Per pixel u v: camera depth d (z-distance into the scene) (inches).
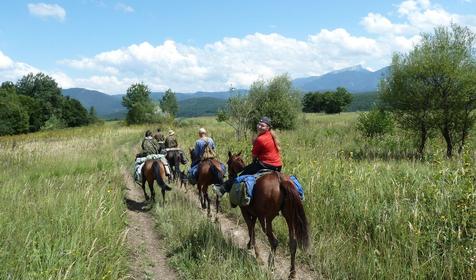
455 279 242.5
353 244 308.3
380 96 874.8
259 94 1441.9
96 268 263.4
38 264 251.9
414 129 838.5
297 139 1071.6
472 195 292.5
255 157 311.9
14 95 3634.4
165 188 492.1
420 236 275.9
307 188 427.8
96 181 557.9
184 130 1772.9
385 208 336.5
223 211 463.8
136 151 1122.0
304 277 280.5
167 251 342.3
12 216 354.3
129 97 2746.1
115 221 382.6
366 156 786.8
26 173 645.9
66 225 327.3
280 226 368.5
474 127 795.4
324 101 4079.7
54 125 3538.4
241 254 308.8
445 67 743.7
